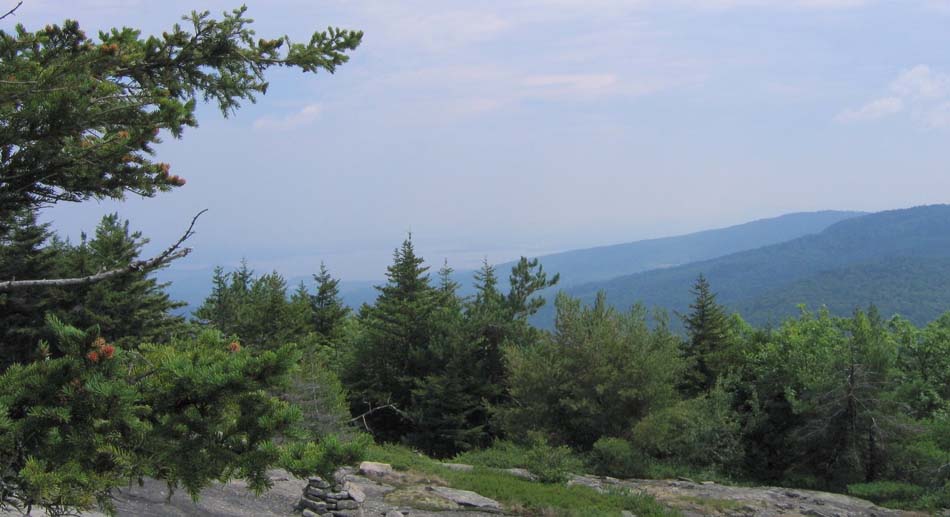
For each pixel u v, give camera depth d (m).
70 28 6.63
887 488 31.36
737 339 48.22
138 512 14.44
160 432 4.88
